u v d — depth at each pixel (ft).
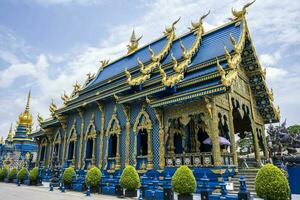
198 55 73.15
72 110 98.53
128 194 51.67
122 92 74.84
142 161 67.05
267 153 78.59
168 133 62.18
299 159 55.52
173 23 90.07
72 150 99.76
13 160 177.27
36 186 83.66
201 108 55.42
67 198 49.98
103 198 50.24
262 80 74.08
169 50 84.38
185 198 42.29
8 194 57.82
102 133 82.69
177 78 61.82
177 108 60.59
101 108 85.05
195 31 83.25
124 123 75.97
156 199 47.19
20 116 200.13
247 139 140.05
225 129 63.93
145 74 73.61
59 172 89.40
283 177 33.83
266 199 33.22
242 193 36.81
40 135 124.06
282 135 62.59
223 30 74.33
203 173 51.26
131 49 108.37
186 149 66.90
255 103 78.48
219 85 50.21
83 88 109.70
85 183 63.46
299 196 50.24
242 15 70.13
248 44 68.54
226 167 51.72
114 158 75.72
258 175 34.86
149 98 66.18
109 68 111.65
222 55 62.03
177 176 43.47
